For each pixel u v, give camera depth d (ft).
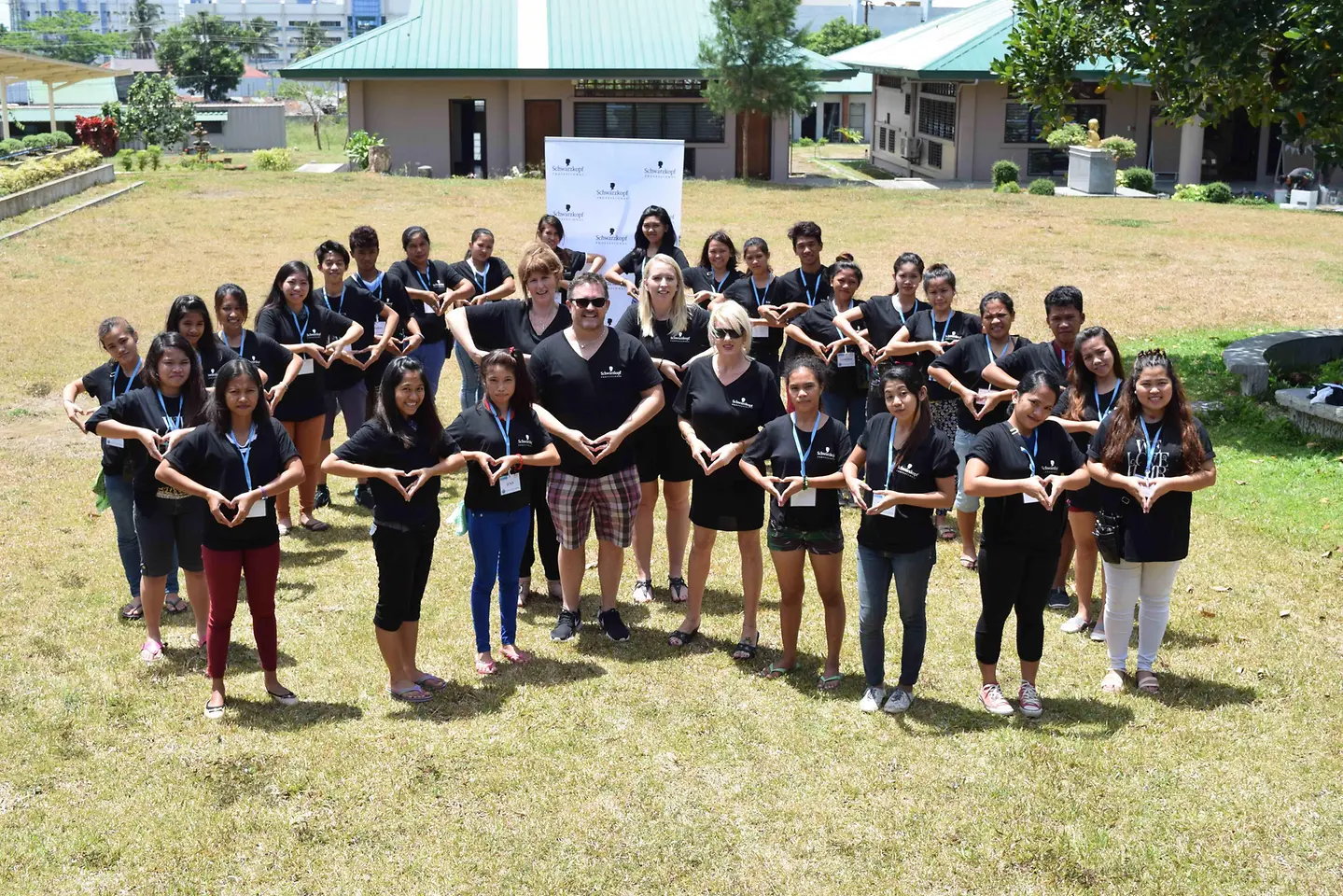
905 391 18.51
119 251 66.23
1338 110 32.99
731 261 29.81
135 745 18.69
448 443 19.77
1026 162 112.57
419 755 18.40
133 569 23.34
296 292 27.61
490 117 112.37
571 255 32.04
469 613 23.95
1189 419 19.66
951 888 15.37
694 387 21.68
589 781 17.75
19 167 82.48
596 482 22.03
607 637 22.80
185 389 21.77
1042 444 18.93
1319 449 33.19
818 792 17.47
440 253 66.03
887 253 67.62
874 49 147.74
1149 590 20.22
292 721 19.47
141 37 423.23
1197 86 36.70
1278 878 15.42
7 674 20.90
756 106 102.37
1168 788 17.42
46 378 41.96
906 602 19.33
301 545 27.78
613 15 114.73
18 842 16.10
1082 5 40.86
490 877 15.57
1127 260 65.57
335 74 107.55
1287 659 21.34
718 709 19.93
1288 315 52.60
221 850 16.05
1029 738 18.83
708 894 15.28
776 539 20.21
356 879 15.49
